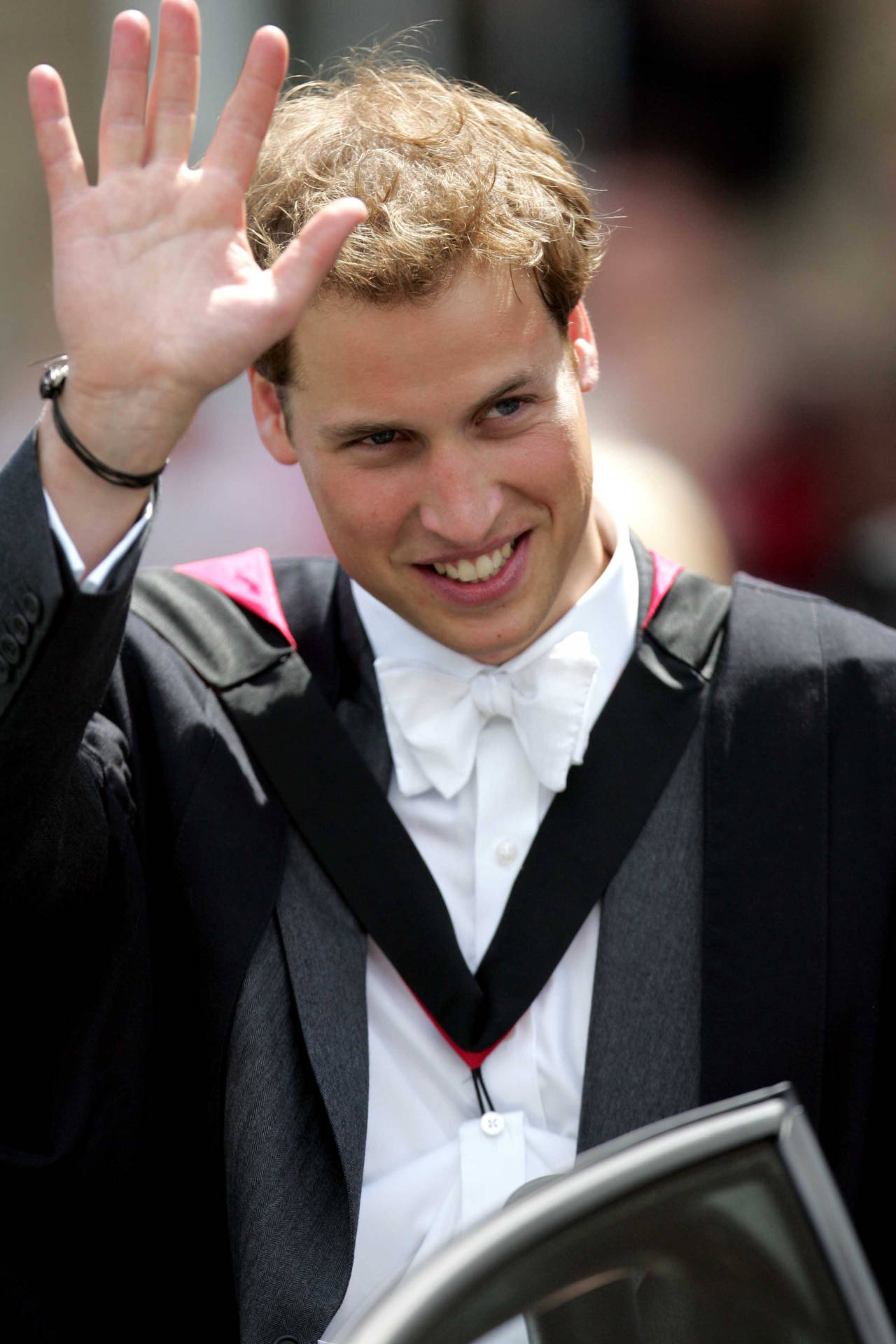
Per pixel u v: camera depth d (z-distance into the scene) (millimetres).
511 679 7098
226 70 17438
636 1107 6766
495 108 7023
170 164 5742
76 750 6160
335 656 7594
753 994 6820
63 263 5734
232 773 7223
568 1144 6895
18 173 17250
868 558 16797
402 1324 4258
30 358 17141
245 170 5770
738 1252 4664
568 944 6930
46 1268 7086
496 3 18391
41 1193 7031
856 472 17500
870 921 6914
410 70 7438
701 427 17438
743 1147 4762
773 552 16984
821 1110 6910
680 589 7586
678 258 18266
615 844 7012
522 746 7145
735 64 18828
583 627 7223
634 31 18891
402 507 6508
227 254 5723
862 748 7070
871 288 18172
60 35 17359
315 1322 6566
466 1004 6898
